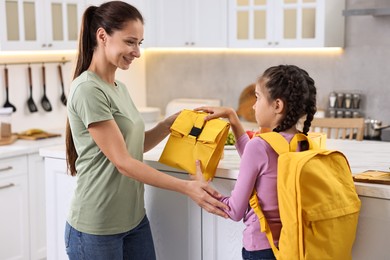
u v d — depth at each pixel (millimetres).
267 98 2043
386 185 2188
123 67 2195
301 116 2049
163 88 5836
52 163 2873
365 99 4871
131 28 2139
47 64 4801
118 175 2191
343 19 4852
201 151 2307
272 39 4812
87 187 2207
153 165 2623
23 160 4004
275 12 4766
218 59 5496
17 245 4031
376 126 4512
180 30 5262
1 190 3869
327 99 5027
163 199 2676
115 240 2215
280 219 2004
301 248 1916
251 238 2080
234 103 5465
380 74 4781
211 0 5078
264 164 1996
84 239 2209
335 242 1991
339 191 1999
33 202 4109
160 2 5328
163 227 2693
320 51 5004
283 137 2012
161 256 2719
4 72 4461
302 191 1933
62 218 2885
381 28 4734
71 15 4621
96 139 2107
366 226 2221
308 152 1995
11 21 4133
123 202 2215
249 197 2025
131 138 2221
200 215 2586
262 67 5281
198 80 5629
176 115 2537
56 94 4902
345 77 4930
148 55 5879
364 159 2789
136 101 5832
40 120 4785
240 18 4965
